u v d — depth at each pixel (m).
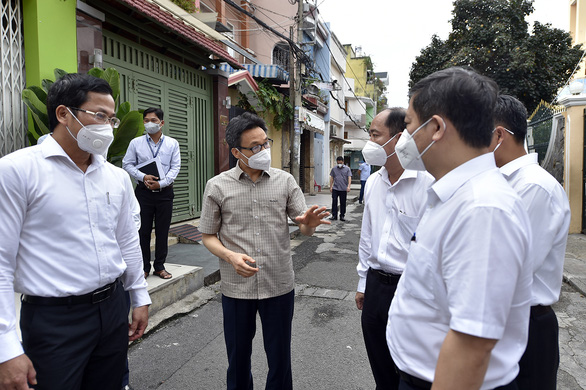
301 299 4.47
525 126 1.77
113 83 4.16
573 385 2.72
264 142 2.20
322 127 16.64
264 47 15.14
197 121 7.44
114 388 1.81
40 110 3.81
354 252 6.76
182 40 6.55
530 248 1.07
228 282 2.29
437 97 1.11
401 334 1.26
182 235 6.23
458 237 1.03
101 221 1.70
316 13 15.75
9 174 1.46
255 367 3.03
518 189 1.63
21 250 1.54
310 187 16.86
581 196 7.53
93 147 1.62
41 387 1.55
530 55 12.31
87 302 1.63
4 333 1.39
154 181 4.07
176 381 2.80
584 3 13.23
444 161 1.15
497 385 1.12
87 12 4.80
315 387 2.74
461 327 0.98
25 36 4.27
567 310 4.06
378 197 2.21
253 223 2.25
